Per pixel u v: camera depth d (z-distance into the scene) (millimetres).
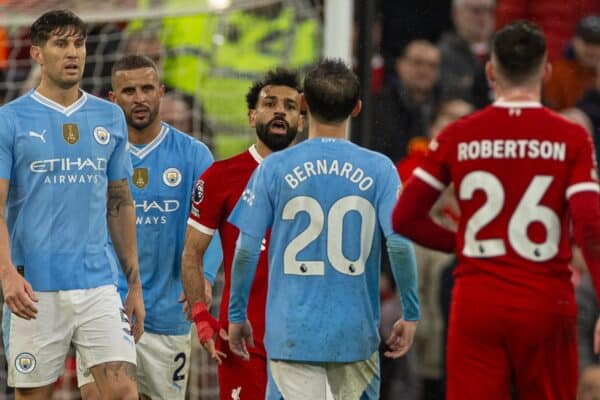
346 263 20812
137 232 26562
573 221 18484
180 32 36344
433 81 38844
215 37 36344
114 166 23969
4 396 33969
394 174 21062
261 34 36250
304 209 20797
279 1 35062
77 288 23203
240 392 24344
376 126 38469
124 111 26453
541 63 19156
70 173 23172
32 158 22984
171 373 27078
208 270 25672
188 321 26844
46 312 23219
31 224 23141
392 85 39188
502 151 18875
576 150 18750
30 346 23312
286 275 20859
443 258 34125
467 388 19062
